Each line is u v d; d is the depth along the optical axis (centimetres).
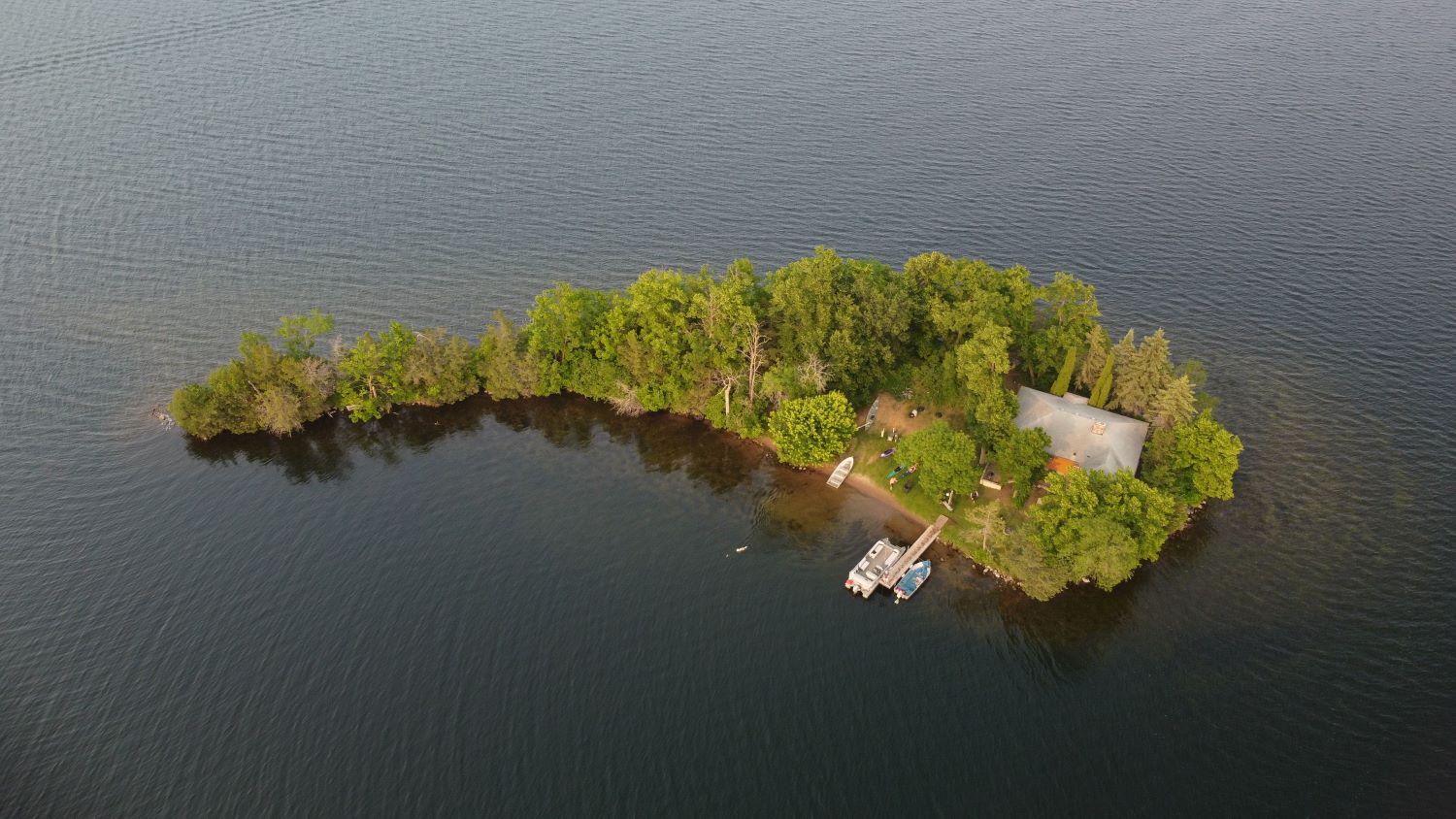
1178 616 13138
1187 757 11262
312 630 12950
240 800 10825
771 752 11338
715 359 16212
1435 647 12519
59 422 17075
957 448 14088
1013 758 11281
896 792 10900
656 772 11081
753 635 12988
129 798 10862
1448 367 17975
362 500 15450
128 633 12888
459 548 14425
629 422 17312
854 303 16112
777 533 14800
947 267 16250
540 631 12975
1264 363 18238
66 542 14438
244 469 16175
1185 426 14138
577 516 15125
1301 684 12106
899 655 12656
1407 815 10569
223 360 18738
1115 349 15562
